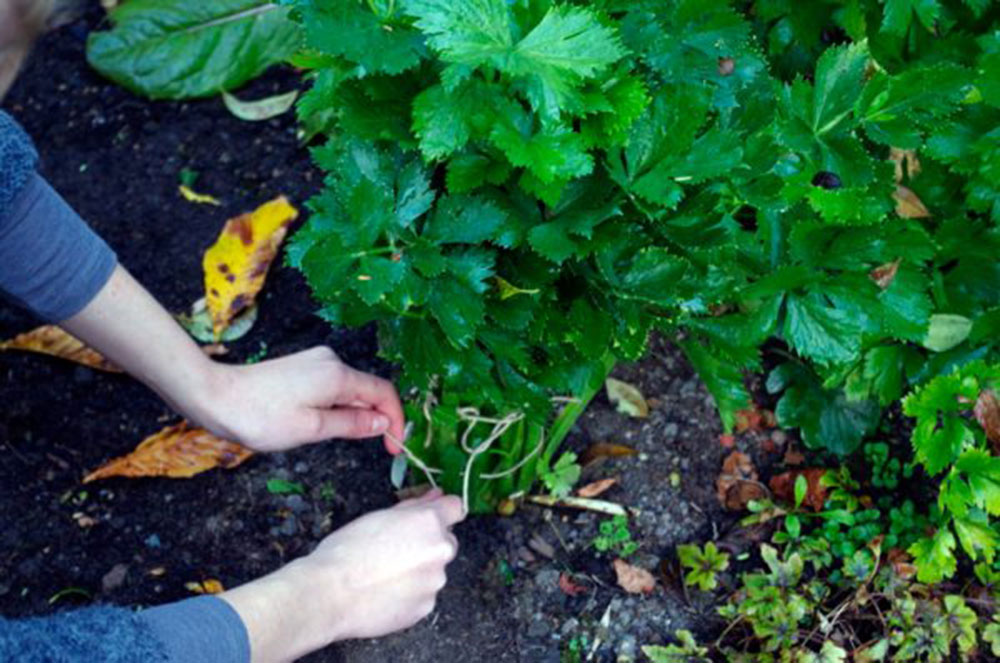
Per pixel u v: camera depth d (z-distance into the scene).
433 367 0.95
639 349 0.94
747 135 0.97
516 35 0.83
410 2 0.80
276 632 0.97
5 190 0.96
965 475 1.14
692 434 1.23
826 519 1.18
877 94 1.00
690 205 0.91
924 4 1.08
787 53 1.15
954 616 1.11
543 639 1.15
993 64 1.04
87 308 1.03
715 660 1.13
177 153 1.38
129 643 0.86
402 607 1.05
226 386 1.08
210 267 1.28
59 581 1.17
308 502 1.20
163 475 1.21
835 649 1.10
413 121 0.86
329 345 1.27
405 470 1.20
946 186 1.14
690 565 1.16
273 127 1.39
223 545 1.19
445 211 0.88
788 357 1.21
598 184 0.90
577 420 1.23
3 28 0.74
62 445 1.23
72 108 1.42
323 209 0.92
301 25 0.87
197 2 1.39
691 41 0.91
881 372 1.14
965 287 1.14
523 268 0.92
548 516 1.20
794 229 1.01
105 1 1.47
